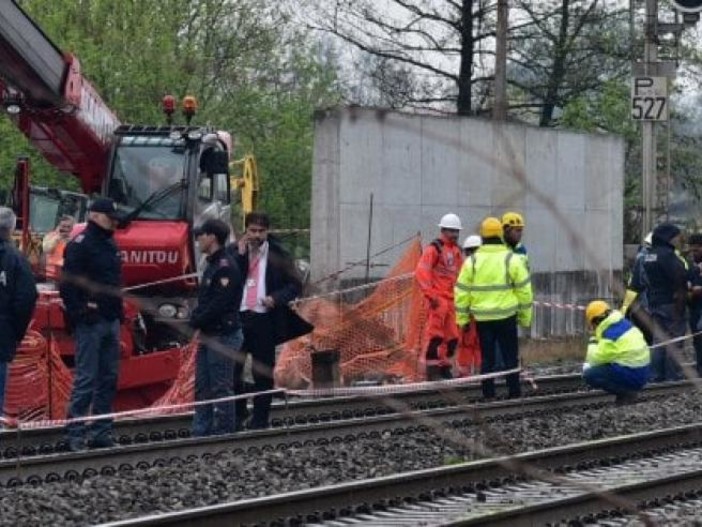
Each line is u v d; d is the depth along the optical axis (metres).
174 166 34.41
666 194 52.34
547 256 52.62
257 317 26.42
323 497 19.45
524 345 48.81
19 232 34.94
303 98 58.06
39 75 31.73
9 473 21.80
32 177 57.16
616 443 25.16
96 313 24.25
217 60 45.66
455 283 35.53
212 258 25.44
